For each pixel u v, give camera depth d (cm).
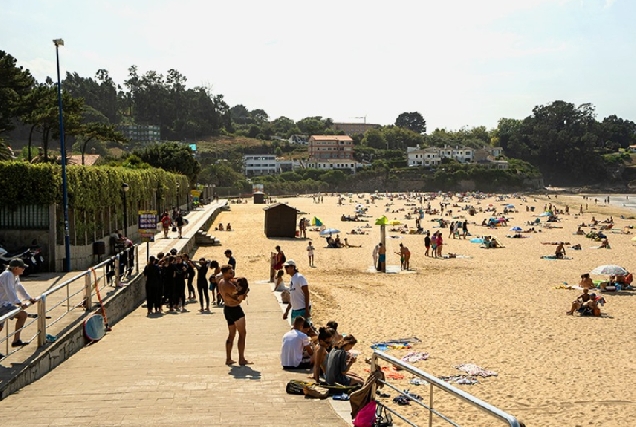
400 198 14912
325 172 19388
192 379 1117
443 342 2045
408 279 3484
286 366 1203
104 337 1606
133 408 914
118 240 3153
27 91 6053
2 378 1014
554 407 1428
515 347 1994
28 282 2281
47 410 898
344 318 2420
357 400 856
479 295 2981
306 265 4047
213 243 4962
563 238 5997
